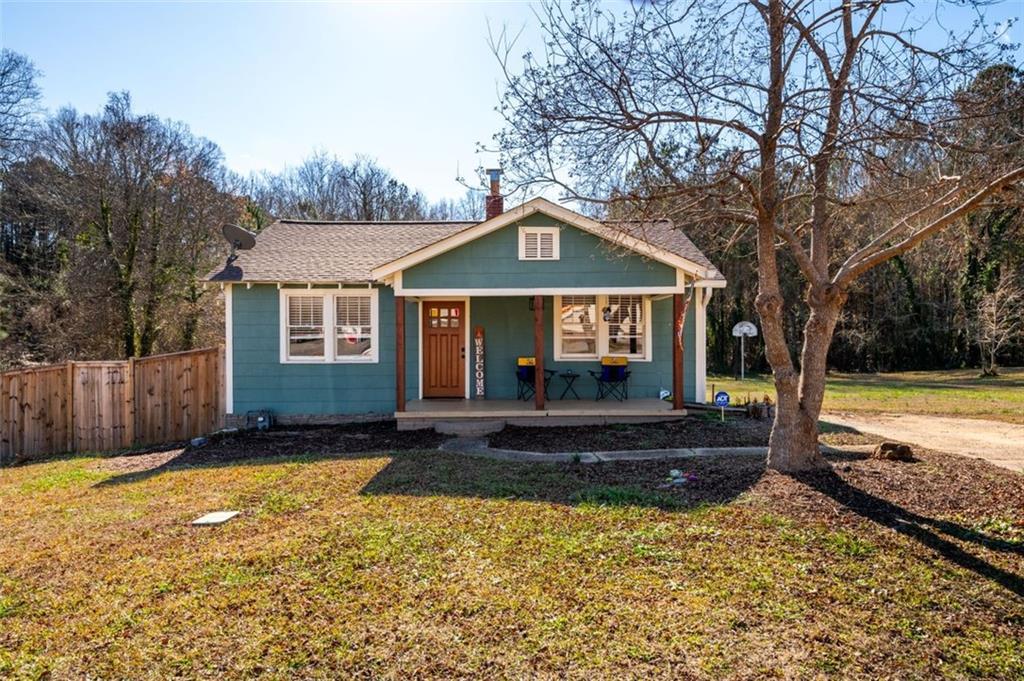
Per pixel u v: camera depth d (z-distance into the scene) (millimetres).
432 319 12867
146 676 3100
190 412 12320
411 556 4637
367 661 3205
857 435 9961
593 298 12836
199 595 4012
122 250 20516
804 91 5812
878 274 31266
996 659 3219
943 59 5598
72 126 20438
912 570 4285
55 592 4117
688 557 4562
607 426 11023
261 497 6531
